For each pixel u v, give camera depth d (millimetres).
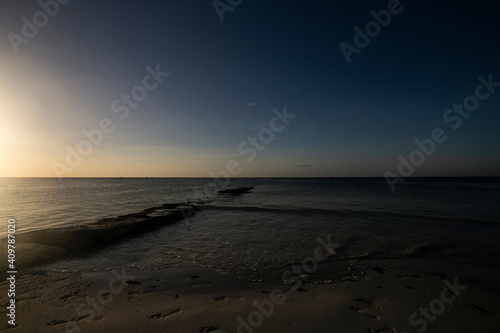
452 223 11586
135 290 4711
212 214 15406
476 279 5285
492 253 7172
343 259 6738
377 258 6801
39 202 23531
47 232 7977
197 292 4648
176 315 3721
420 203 19781
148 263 6414
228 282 5176
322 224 11766
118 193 38188
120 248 7855
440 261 6527
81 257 6895
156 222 11711
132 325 3406
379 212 14922
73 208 18891
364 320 3611
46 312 3770
